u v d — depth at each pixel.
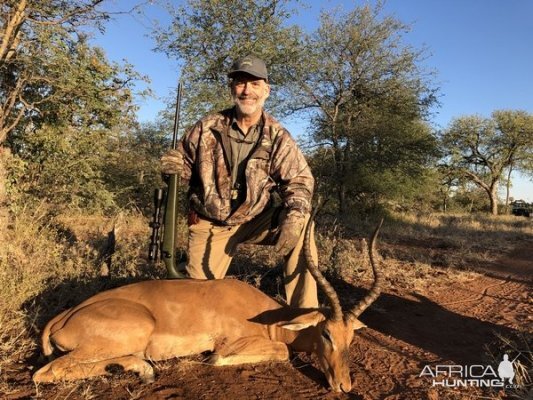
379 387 1.54
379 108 7.80
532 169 17.05
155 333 1.55
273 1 5.38
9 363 1.56
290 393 1.47
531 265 3.83
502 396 1.49
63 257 2.55
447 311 2.38
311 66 6.52
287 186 1.88
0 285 1.88
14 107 3.56
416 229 6.21
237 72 1.79
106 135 3.80
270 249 3.16
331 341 1.51
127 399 1.38
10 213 2.99
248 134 1.90
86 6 3.54
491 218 10.80
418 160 7.68
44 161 3.57
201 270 1.98
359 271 3.04
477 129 16.66
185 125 5.09
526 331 2.05
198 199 1.94
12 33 3.29
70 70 3.34
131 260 2.60
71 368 1.43
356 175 7.61
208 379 1.52
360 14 7.39
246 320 1.65
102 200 4.00
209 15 5.39
